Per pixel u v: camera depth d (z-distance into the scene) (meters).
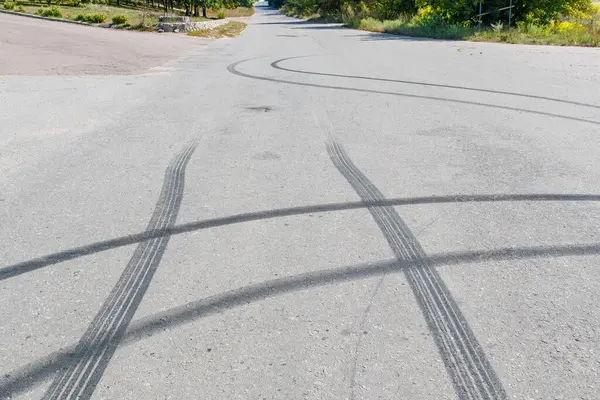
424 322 2.04
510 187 3.54
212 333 1.99
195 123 5.61
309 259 2.58
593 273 2.38
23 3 27.20
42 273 2.46
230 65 11.19
